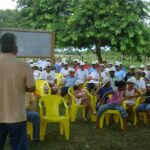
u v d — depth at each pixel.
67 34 23.27
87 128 9.45
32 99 7.66
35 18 25.52
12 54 4.73
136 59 25.70
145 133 9.09
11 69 4.62
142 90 11.18
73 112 10.20
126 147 7.86
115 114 9.89
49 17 24.23
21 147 4.64
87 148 7.67
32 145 7.65
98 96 10.16
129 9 22.16
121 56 28.25
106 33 21.98
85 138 8.45
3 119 4.60
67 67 14.81
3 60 4.67
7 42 4.71
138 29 22.03
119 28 21.67
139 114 9.93
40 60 18.73
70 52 31.83
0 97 4.62
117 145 7.96
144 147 7.89
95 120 10.21
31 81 4.69
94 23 22.30
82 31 22.77
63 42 23.70
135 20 21.81
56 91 12.17
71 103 10.48
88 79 13.89
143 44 22.34
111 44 22.98
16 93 4.62
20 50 14.22
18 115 4.59
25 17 26.12
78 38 23.05
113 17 21.86
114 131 9.20
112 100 9.34
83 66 14.39
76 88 10.48
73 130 9.18
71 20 22.41
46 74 13.24
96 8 22.08
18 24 27.52
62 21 23.75
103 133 8.96
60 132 8.70
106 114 9.82
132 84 10.06
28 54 14.34
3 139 4.73
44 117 8.08
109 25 21.72
